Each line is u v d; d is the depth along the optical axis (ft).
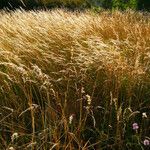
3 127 10.85
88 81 12.60
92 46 14.08
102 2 57.82
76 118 11.44
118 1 54.80
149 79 13.25
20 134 10.46
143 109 11.96
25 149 9.75
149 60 14.28
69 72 12.69
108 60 12.98
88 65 13.34
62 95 11.93
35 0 50.75
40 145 9.84
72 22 19.58
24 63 13.67
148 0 54.24
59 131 10.70
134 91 12.65
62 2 55.52
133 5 54.44
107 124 11.26
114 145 10.59
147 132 11.15
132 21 26.12
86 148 9.86
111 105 11.00
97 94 12.38
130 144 10.48
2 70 13.80
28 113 11.37
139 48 15.84
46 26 17.58
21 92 12.21
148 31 20.36
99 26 20.16
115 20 23.54
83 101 11.89
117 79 12.33
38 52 14.53
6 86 12.23
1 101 11.93
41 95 11.27
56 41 16.11
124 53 15.96
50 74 13.23
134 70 12.80
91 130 10.71
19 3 47.93
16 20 19.76
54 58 13.29
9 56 13.67
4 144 9.88
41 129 10.78
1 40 15.72
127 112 11.47
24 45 14.76
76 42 14.99
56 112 11.28
